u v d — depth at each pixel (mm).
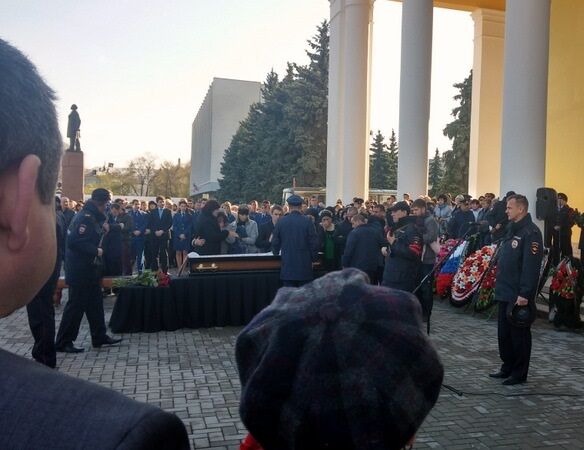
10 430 566
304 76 35906
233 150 46375
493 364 6066
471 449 3846
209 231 8664
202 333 7496
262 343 1105
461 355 6453
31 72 686
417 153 13695
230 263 7930
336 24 18203
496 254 8602
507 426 4273
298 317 1070
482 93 18875
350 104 17062
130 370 5734
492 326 8062
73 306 6406
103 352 6449
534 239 5188
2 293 680
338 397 969
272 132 36969
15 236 661
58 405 592
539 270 5191
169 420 618
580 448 3873
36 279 708
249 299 7941
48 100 697
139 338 7199
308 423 976
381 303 1080
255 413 1028
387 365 990
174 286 7703
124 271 13328
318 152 35125
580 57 14719
